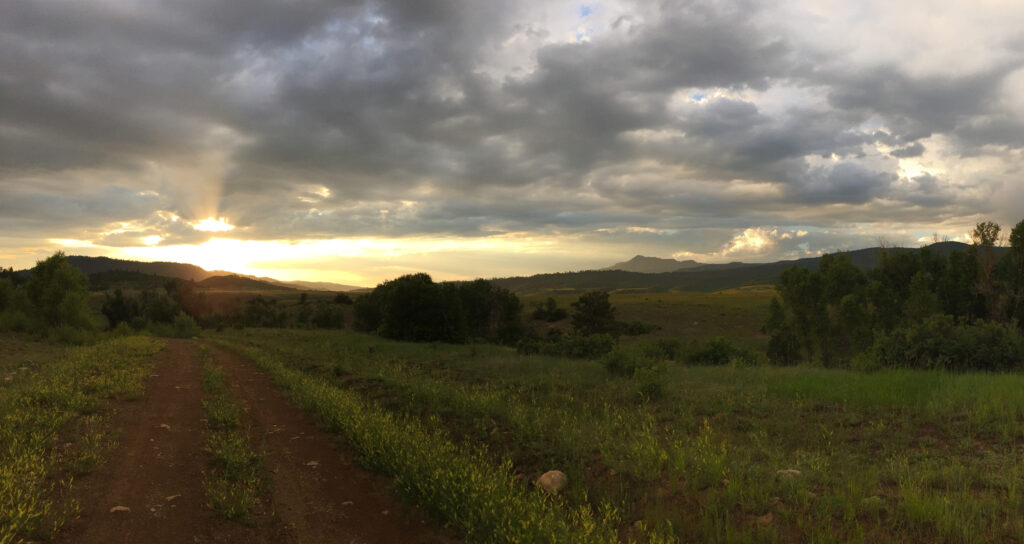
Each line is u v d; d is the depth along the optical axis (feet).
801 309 125.80
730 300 418.92
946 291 115.14
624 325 271.49
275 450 28.89
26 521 16.06
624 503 19.61
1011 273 106.42
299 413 39.17
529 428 29.35
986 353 46.96
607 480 22.15
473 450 28.48
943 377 37.60
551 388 44.47
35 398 34.17
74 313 115.85
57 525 16.89
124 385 43.80
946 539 14.40
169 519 18.90
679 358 71.97
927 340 49.49
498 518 17.66
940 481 18.39
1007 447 21.90
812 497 17.61
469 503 18.94
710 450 22.18
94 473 22.75
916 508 15.39
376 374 55.47
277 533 18.61
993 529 14.40
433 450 24.11
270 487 22.97
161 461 25.48
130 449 27.02
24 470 20.71
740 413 32.22
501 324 193.77
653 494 19.97
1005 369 46.01
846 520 15.71
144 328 182.39
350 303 369.30
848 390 34.35
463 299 189.67
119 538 17.07
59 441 26.58
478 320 194.70
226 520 19.25
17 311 110.63
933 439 23.89
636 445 23.89
